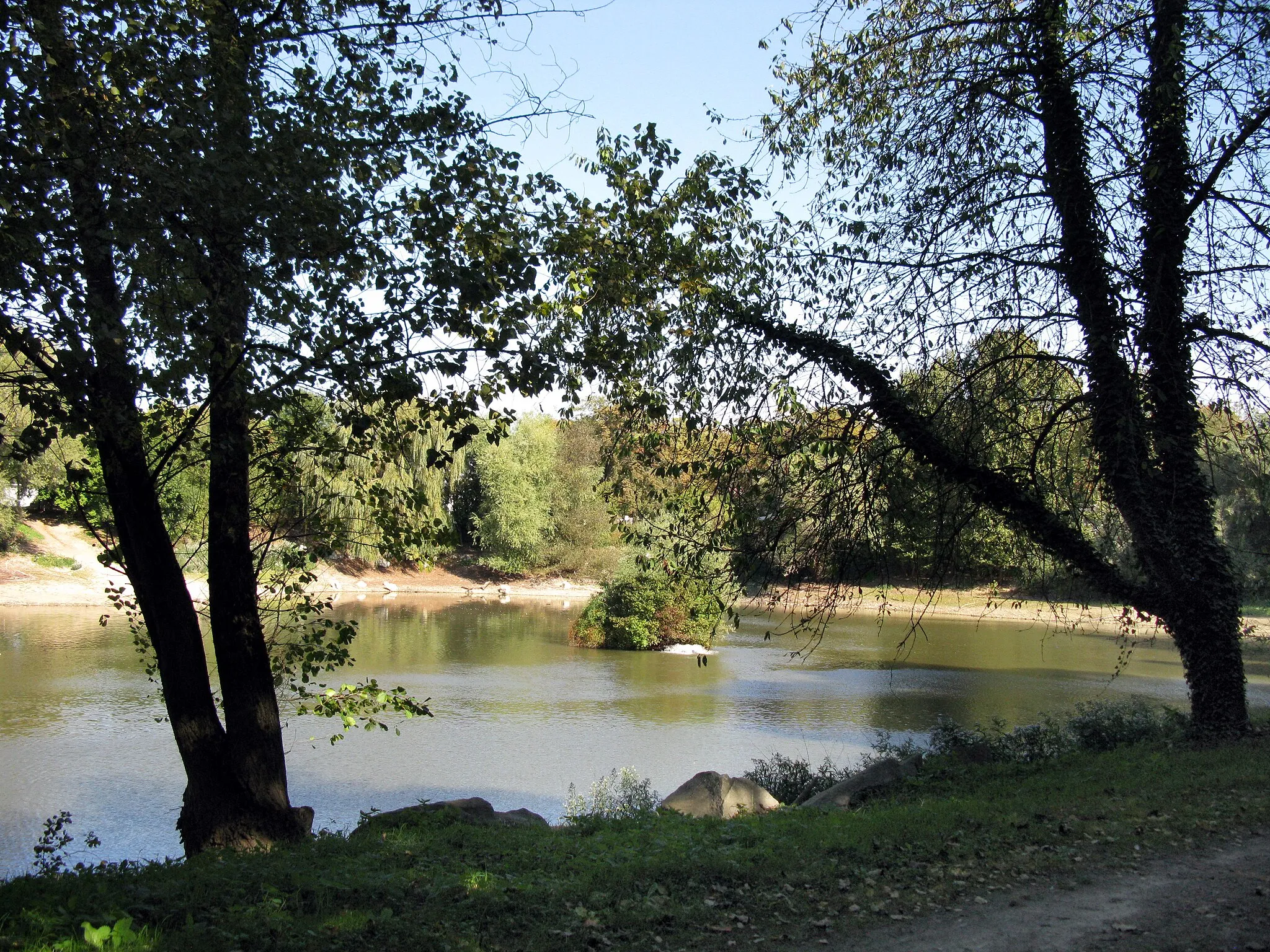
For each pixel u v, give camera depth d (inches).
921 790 426.6
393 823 362.9
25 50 264.2
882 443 451.2
